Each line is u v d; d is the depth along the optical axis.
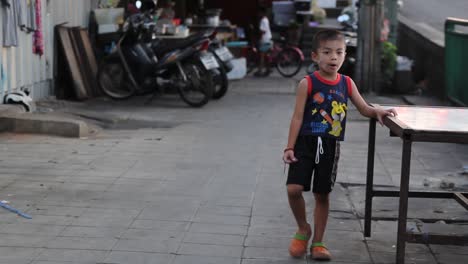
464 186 8.21
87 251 5.68
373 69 16.52
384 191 6.21
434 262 5.68
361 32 16.38
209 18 20.59
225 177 8.34
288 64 21.02
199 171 8.61
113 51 14.84
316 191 5.57
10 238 5.95
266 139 10.86
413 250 5.97
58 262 5.42
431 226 6.65
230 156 9.54
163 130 11.54
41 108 12.95
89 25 16.92
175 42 15.02
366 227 6.24
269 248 5.89
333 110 5.49
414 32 19.03
